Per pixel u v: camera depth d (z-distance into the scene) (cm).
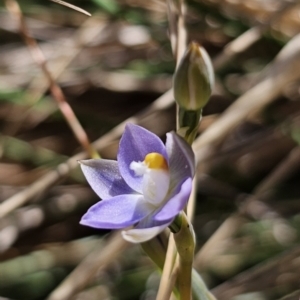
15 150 66
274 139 63
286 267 52
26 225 61
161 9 63
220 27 64
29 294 59
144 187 43
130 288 59
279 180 63
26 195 52
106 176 44
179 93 43
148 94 72
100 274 60
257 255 58
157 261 46
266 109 65
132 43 69
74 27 73
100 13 66
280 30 63
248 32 56
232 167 66
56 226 64
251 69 67
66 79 71
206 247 53
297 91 64
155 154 43
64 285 51
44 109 68
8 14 72
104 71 72
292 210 62
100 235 63
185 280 44
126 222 43
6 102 68
